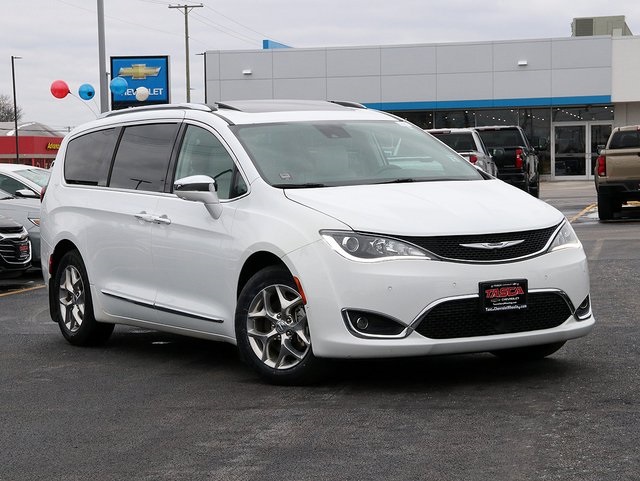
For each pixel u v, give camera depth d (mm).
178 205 8219
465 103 52781
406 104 53281
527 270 6852
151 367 8242
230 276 7613
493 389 6832
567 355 7941
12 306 12773
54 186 9953
